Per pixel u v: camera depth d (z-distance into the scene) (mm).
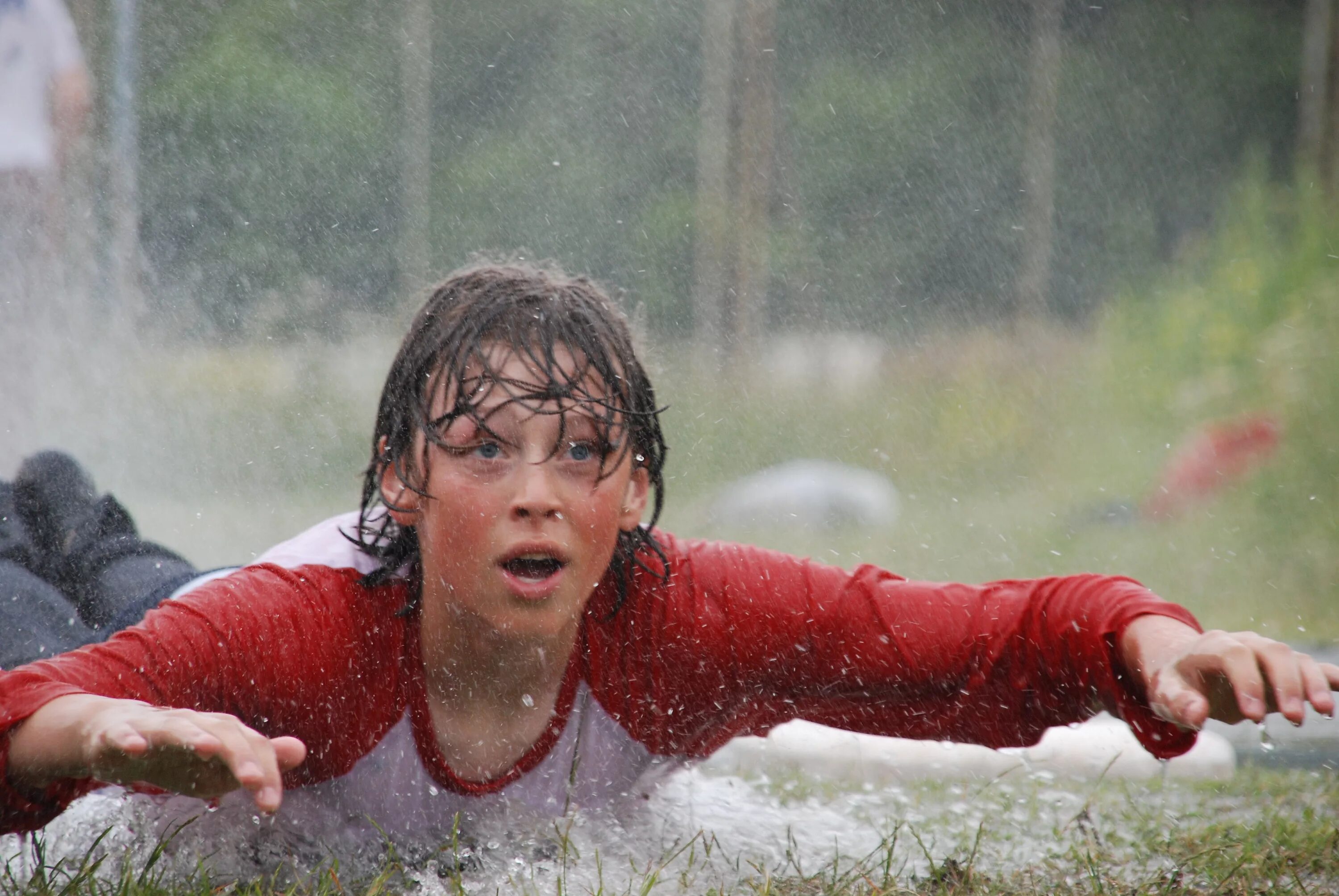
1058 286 45906
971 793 8180
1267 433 22234
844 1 48438
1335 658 13250
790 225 46844
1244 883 6316
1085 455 25250
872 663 7352
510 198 41344
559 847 6781
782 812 7727
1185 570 17906
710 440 28422
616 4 44750
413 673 6918
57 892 5844
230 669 6449
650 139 45312
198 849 6566
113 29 22016
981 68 48000
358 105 36094
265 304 26641
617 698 7273
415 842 6863
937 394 31000
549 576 6562
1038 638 7289
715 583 7375
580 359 6785
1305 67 40188
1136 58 49719
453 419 6559
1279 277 24828
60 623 9102
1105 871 6539
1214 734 9523
